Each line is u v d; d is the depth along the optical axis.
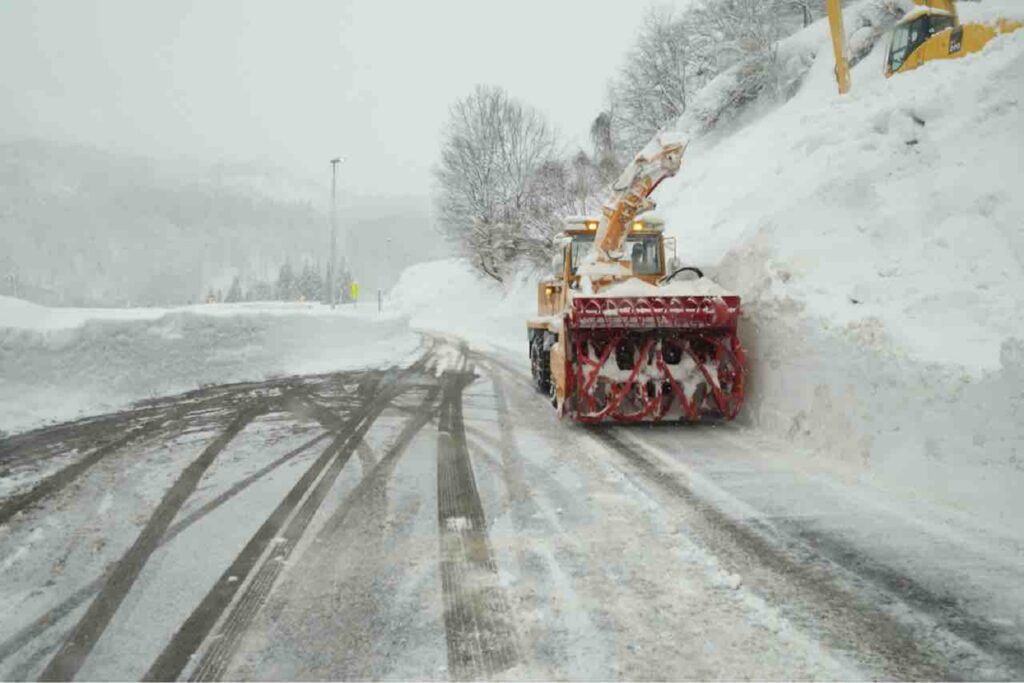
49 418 7.75
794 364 6.16
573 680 2.42
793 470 5.25
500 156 35.09
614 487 4.90
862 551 3.62
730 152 18.09
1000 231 5.63
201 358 11.06
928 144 7.05
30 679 2.47
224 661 2.59
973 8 13.59
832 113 10.35
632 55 31.06
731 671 2.48
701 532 3.94
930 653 2.60
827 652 2.61
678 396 7.01
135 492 4.81
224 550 3.72
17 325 8.09
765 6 24.94
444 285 52.50
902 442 4.79
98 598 3.14
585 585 3.24
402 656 2.61
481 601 3.08
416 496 4.73
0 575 3.41
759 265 7.17
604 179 26.20
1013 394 3.98
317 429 7.18
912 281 5.70
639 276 8.91
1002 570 3.34
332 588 3.23
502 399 9.46
